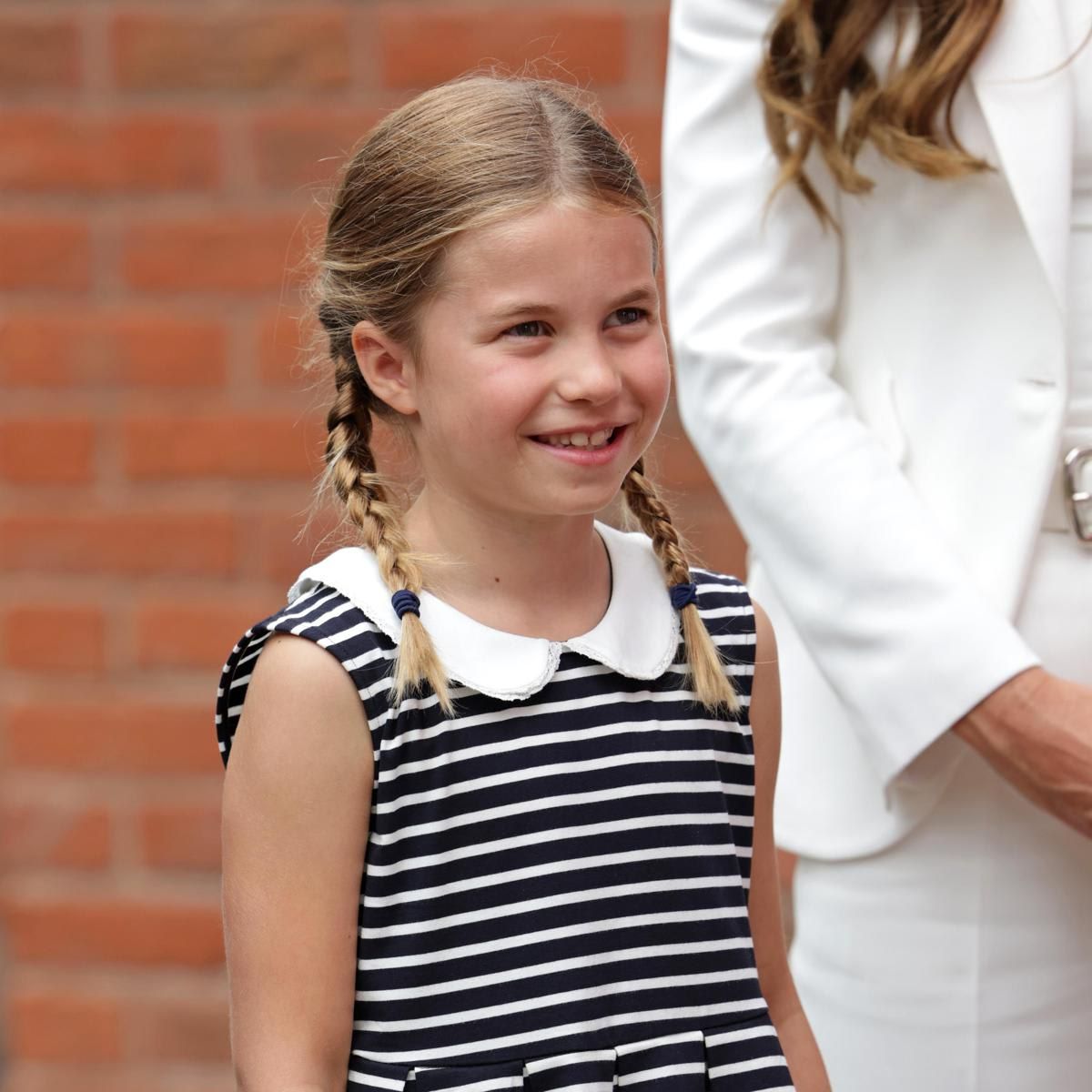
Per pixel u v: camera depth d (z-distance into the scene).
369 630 4.77
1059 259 5.75
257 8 9.80
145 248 9.99
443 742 4.76
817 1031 6.49
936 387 6.07
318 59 9.80
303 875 4.74
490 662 4.85
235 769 4.85
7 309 10.10
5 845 10.41
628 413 4.77
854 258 6.26
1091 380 5.93
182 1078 10.44
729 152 6.30
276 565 10.10
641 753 4.97
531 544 4.97
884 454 6.01
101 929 10.40
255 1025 4.77
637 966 4.88
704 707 5.12
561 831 4.83
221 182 9.91
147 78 9.88
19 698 10.33
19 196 10.03
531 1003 4.75
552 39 9.70
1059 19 5.82
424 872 4.73
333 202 5.21
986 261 5.97
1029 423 5.88
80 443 10.14
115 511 10.16
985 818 6.00
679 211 6.39
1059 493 5.95
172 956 10.37
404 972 4.73
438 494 5.00
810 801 6.36
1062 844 5.96
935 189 5.99
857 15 5.92
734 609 5.39
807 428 5.98
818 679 6.41
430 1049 4.72
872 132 5.91
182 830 10.29
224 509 10.10
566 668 4.95
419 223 4.75
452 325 4.72
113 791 10.32
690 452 9.95
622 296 4.73
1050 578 5.96
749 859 5.25
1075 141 5.86
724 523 9.99
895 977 6.21
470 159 4.72
